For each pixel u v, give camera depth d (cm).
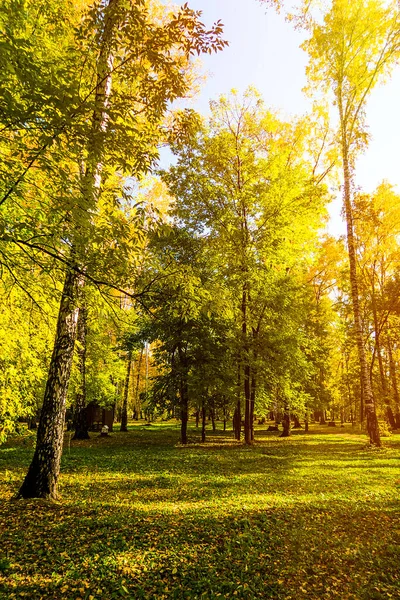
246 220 1847
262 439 2412
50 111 354
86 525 592
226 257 1731
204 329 1872
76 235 451
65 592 399
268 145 2091
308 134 2348
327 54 1877
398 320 2650
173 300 633
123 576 438
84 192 444
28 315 798
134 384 5256
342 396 4303
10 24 412
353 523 636
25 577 427
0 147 465
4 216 470
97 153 416
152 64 518
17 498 702
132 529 586
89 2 739
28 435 998
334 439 2358
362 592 416
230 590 416
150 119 572
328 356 3416
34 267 565
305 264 2269
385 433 2148
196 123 640
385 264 2675
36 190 466
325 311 3372
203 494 846
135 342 2361
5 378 847
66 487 888
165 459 1427
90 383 2441
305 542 551
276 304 1844
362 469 1195
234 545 534
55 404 735
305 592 417
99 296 636
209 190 1778
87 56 494
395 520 651
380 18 1727
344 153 1961
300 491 880
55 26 579
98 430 3172
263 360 1855
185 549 516
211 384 1836
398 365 3534
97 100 420
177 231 1648
